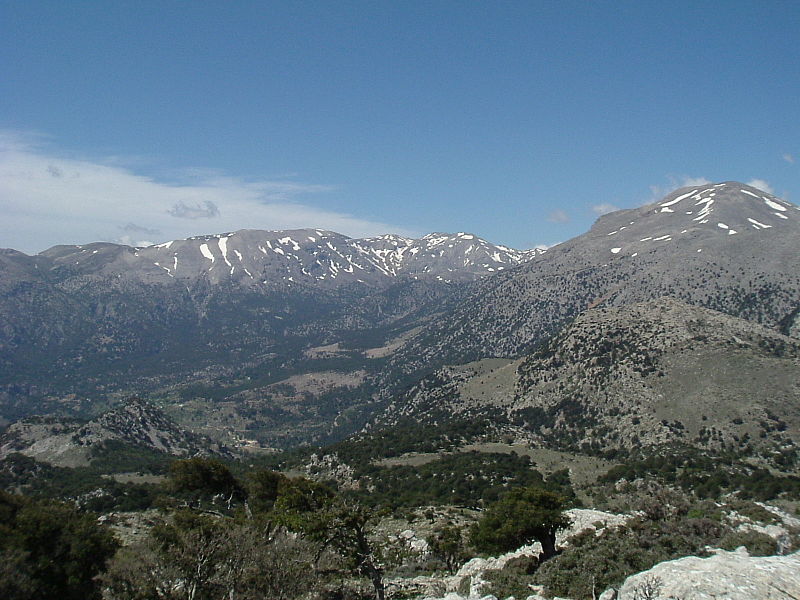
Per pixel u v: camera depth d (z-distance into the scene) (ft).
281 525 104.94
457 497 247.09
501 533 111.24
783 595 52.65
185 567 92.17
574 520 120.88
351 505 99.25
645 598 54.19
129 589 90.84
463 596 96.37
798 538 89.30
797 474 237.45
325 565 104.27
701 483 217.36
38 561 85.71
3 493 98.68
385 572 125.49
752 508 105.19
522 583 90.33
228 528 100.53
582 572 83.41
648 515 102.94
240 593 90.07
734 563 58.90
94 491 254.88
